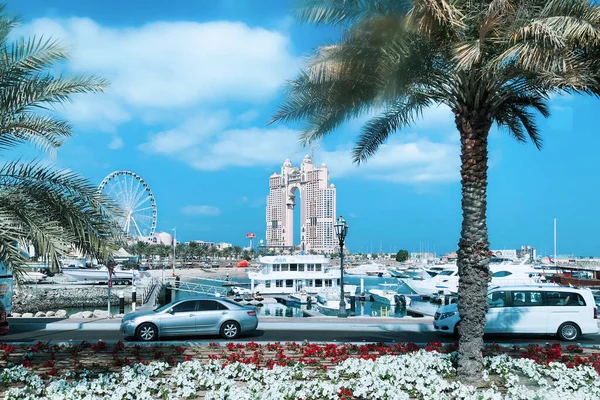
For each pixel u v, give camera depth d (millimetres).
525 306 17031
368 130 14430
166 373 10977
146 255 146250
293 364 11703
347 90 11109
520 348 14289
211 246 195250
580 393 8711
